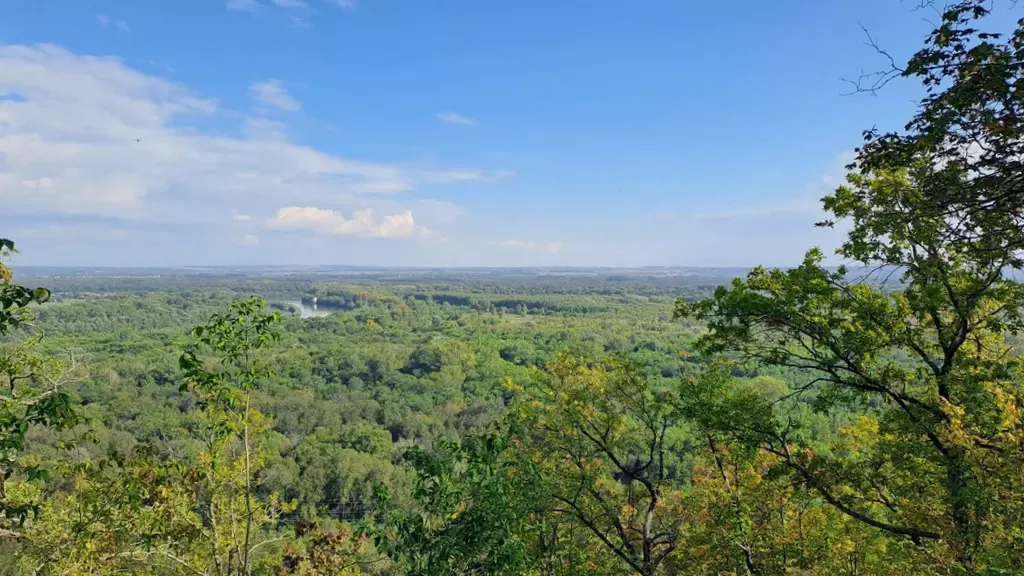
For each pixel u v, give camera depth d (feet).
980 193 21.81
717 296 38.65
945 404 28.53
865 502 39.14
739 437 37.78
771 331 38.06
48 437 115.14
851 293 36.24
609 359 47.83
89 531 26.27
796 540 38.11
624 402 46.75
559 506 44.45
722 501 39.17
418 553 22.03
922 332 35.14
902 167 27.04
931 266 31.55
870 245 33.37
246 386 25.53
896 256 32.65
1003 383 31.68
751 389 41.86
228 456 31.65
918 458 33.22
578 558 39.17
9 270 17.35
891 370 36.04
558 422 45.98
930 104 20.71
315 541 35.12
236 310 24.88
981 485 27.45
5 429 18.40
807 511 43.88
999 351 37.29
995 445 27.73
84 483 24.97
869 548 37.24
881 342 34.91
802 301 36.24
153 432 141.49
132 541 28.71
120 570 30.37
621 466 45.78
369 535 22.82
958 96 19.33
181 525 26.66
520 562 22.91
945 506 33.65
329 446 153.79
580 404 46.11
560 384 47.78
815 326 35.91
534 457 43.96
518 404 47.75
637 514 49.88
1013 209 22.21
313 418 180.14
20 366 29.73
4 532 26.45
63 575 25.77
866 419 42.16
